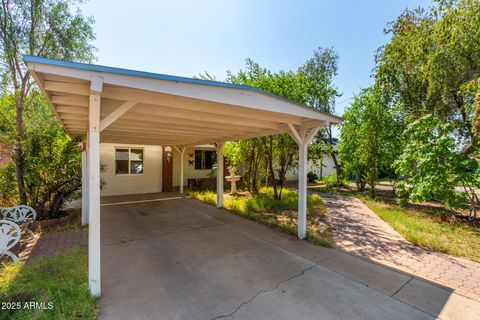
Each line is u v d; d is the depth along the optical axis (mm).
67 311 2090
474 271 3254
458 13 5988
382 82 8938
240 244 4195
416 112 8461
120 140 8273
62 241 4273
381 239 4648
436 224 5566
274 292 2637
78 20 5969
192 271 3131
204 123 4590
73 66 2062
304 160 4512
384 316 2240
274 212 6762
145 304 2371
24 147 5336
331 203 8609
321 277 3008
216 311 2279
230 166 11086
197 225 5430
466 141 7141
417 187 6008
